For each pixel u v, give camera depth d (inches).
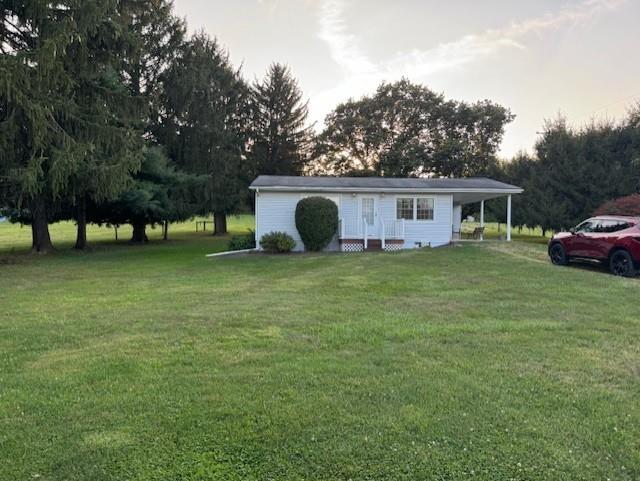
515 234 1123.3
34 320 249.9
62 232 1354.6
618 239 428.8
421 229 716.7
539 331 223.3
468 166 1411.2
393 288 349.7
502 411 132.6
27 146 526.6
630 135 775.1
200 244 914.7
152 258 625.6
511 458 108.3
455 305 287.6
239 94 1218.0
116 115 615.5
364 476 101.7
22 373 165.3
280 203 692.7
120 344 202.1
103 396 143.3
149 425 124.1
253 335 216.8
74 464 105.9
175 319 249.8
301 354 187.0
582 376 162.1
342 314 261.3
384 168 1441.9
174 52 933.2
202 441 116.0
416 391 146.9
